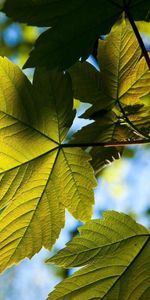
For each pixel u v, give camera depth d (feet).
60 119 1.48
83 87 1.55
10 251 1.51
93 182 1.50
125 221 1.49
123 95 1.55
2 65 1.45
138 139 1.55
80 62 1.50
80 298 1.49
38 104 1.47
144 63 1.53
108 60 1.53
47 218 1.52
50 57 1.40
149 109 1.55
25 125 1.48
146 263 1.51
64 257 1.48
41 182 1.51
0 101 1.46
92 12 1.40
